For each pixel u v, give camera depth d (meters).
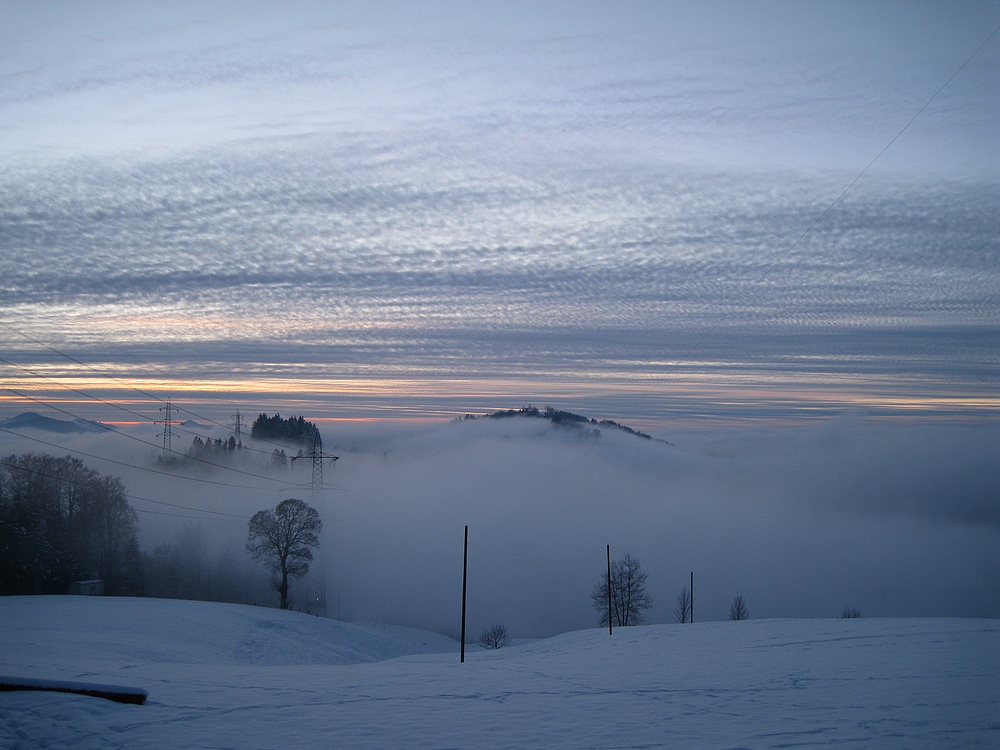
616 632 40.53
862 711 14.33
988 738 12.15
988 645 23.16
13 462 62.34
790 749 11.85
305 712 15.06
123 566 69.56
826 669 19.73
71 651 30.00
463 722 14.20
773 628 33.25
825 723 13.49
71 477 65.44
